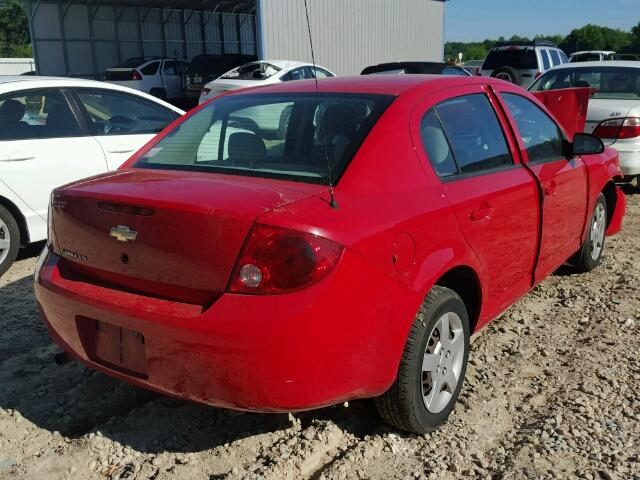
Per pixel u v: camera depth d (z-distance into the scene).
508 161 3.70
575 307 4.63
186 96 20.09
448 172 3.16
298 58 19.80
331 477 2.69
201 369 2.40
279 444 2.91
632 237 6.54
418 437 3.00
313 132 2.99
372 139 2.84
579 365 3.74
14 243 5.36
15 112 5.45
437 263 2.84
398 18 23.78
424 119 3.13
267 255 2.31
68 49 25.27
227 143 3.18
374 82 3.38
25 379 3.55
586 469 2.77
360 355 2.51
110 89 6.19
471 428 3.09
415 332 2.76
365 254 2.47
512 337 4.14
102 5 25.88
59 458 2.83
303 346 2.31
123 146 6.08
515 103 4.00
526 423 3.15
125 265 2.63
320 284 2.33
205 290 2.43
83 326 2.78
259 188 2.62
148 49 27.77
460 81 3.56
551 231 4.12
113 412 3.23
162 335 2.45
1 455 2.86
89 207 2.72
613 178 5.39
